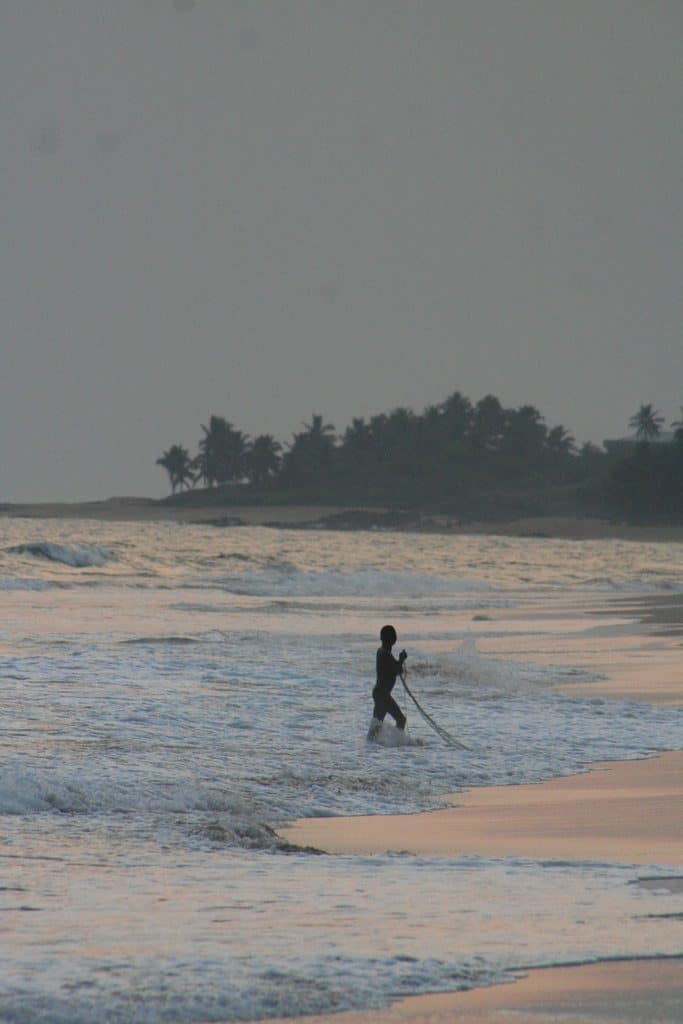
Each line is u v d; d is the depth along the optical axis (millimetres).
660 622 156875
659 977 22484
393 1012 20641
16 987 21172
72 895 29344
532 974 22641
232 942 24453
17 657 100375
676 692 86125
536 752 60719
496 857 36531
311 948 24047
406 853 37531
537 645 123500
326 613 174250
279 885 30922
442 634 137250
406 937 25031
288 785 50406
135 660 100438
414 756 59156
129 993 21000
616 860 36031
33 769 50406
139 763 53688
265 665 99438
